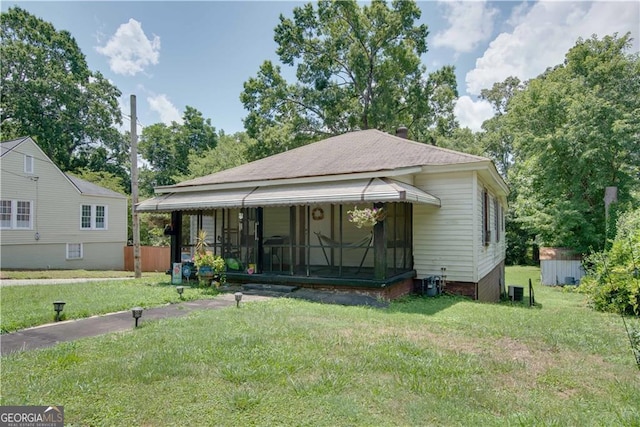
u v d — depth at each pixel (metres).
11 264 22.36
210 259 12.06
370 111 31.11
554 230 21.70
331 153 14.66
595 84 24.95
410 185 11.69
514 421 3.36
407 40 32.69
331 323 6.84
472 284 11.76
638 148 19.31
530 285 12.62
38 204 23.77
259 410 3.53
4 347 5.53
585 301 12.07
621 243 10.12
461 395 3.87
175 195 14.17
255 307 8.52
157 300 9.29
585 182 21.23
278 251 14.16
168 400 3.73
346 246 11.24
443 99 34.31
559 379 4.36
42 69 36.97
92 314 7.78
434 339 5.89
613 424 3.31
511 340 5.95
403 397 3.80
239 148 38.06
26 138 23.34
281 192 11.52
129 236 33.09
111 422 3.34
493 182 13.91
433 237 12.35
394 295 11.01
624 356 5.25
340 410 3.51
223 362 4.73
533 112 24.39
